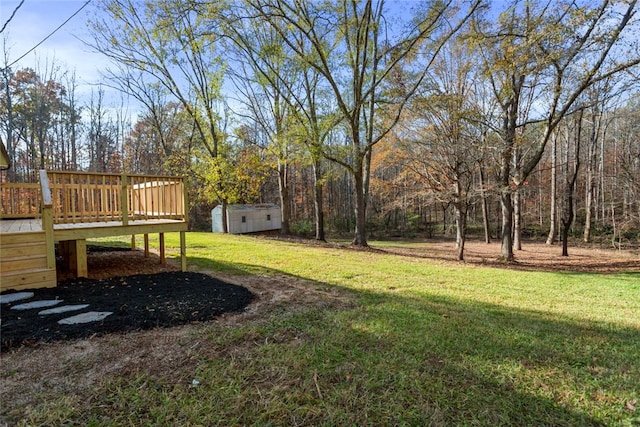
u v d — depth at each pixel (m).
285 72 15.15
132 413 2.17
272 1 11.59
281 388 2.48
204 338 3.36
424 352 3.16
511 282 7.22
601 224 20.59
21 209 8.17
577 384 2.65
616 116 16.44
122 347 3.09
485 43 10.88
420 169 13.21
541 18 9.66
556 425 2.15
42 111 23.05
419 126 12.16
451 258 13.08
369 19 12.12
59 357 2.86
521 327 3.98
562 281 7.72
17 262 4.64
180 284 5.35
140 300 4.37
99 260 7.47
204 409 2.22
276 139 14.49
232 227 21.59
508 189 11.17
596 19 8.84
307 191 31.75
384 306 4.69
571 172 19.95
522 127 12.48
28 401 2.26
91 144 27.69
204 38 12.11
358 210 14.37
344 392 2.45
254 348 3.17
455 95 10.98
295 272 7.07
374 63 12.62
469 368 2.87
